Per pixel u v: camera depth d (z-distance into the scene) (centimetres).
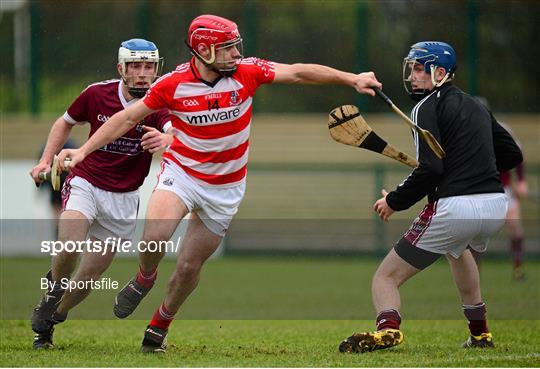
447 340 2739
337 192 6319
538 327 3155
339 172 6294
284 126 6581
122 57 2364
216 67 2147
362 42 6366
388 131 6450
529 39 6412
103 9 6412
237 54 2152
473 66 6425
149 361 2153
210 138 2194
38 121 6606
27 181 6009
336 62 6366
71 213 2380
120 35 6425
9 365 2073
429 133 2195
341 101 6569
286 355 2297
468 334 2939
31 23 6488
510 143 2417
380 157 6500
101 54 6488
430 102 2303
